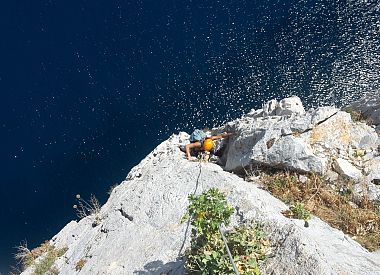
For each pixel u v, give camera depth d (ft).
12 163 95.45
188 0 112.16
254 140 47.57
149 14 112.06
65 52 109.60
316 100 87.66
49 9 118.42
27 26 116.26
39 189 90.79
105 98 99.81
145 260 38.22
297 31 101.45
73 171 91.66
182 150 54.13
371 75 89.45
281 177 44.52
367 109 48.91
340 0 104.53
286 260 27.68
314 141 45.01
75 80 104.17
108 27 112.16
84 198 86.84
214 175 43.27
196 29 106.63
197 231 28.89
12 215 88.17
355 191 41.98
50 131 98.02
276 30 102.58
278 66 95.76
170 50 104.27
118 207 46.91
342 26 100.27
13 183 92.63
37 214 87.45
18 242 84.53
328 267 26.94
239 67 97.55
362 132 45.11
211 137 52.54
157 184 46.03
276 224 29.91
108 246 42.93
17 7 120.06
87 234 48.37
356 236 38.06
